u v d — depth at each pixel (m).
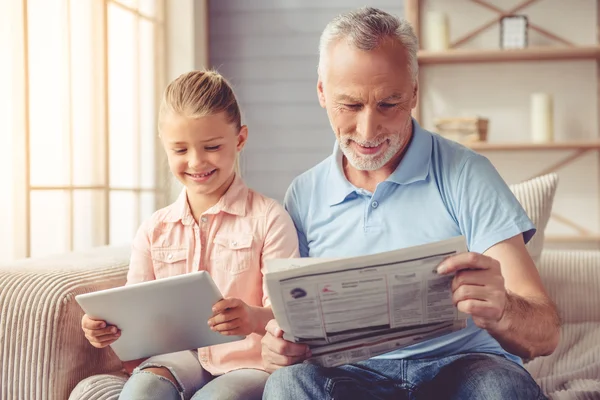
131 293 1.31
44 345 1.52
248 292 1.65
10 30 2.55
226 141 1.63
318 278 1.11
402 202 1.52
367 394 1.32
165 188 2.25
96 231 3.20
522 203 2.06
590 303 2.19
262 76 4.51
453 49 4.12
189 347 1.44
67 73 2.97
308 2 4.46
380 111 1.44
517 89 4.16
